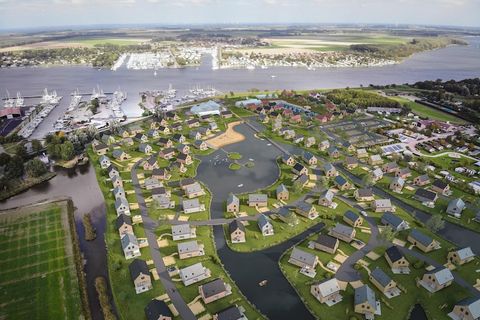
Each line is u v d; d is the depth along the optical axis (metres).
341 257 107.69
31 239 117.19
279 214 128.12
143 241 115.25
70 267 104.19
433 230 118.94
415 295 93.00
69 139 198.38
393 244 113.81
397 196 143.62
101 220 130.25
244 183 155.25
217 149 194.00
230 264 105.31
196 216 129.38
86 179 163.88
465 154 187.88
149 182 148.88
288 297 93.19
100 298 92.81
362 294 88.50
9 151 194.50
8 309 89.56
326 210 133.12
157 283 97.56
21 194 150.12
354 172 165.25
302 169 161.62
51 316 87.81
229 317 82.38
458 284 97.19
